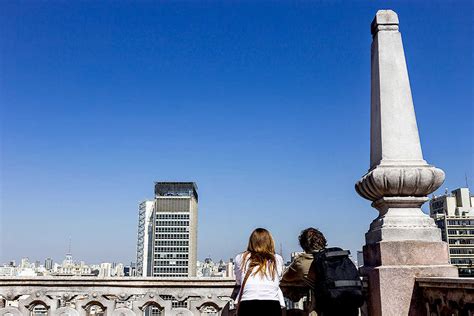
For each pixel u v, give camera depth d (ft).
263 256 19.97
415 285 22.36
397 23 26.53
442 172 23.88
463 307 19.19
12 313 24.36
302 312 23.80
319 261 19.61
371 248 24.20
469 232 509.76
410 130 24.90
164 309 24.26
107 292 24.68
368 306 23.56
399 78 25.62
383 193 24.06
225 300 24.27
